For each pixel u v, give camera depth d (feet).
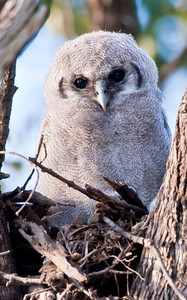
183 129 24.09
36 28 19.38
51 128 34.22
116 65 33.50
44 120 35.29
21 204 29.86
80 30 46.83
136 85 33.65
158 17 46.19
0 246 27.86
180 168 24.45
